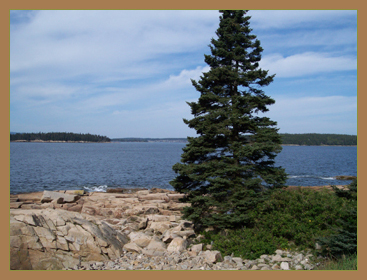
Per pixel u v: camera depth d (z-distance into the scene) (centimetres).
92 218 1098
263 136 1332
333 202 1019
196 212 1297
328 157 9525
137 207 1955
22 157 8306
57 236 874
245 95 1433
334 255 854
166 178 4378
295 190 1230
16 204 1922
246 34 1459
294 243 1012
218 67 1377
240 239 1062
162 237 1224
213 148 1379
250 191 1231
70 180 4031
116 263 883
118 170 5416
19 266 720
